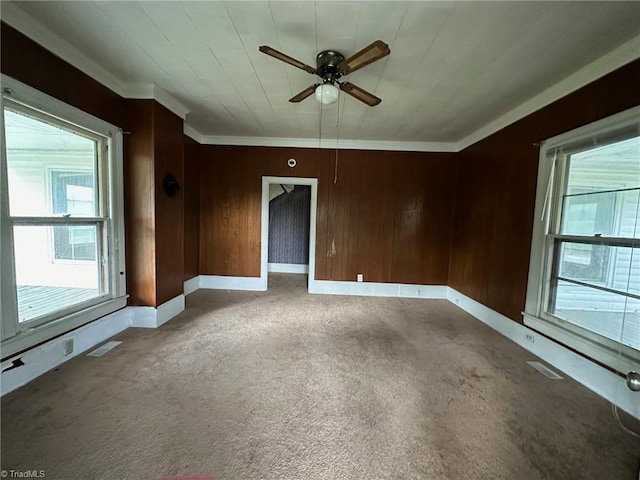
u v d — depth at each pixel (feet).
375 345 9.37
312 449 5.00
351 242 15.62
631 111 6.30
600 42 6.39
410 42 6.61
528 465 4.82
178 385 6.76
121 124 9.41
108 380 6.88
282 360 8.16
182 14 5.93
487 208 11.91
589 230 7.56
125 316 9.95
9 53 6.02
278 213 21.85
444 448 5.11
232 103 10.70
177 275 11.57
